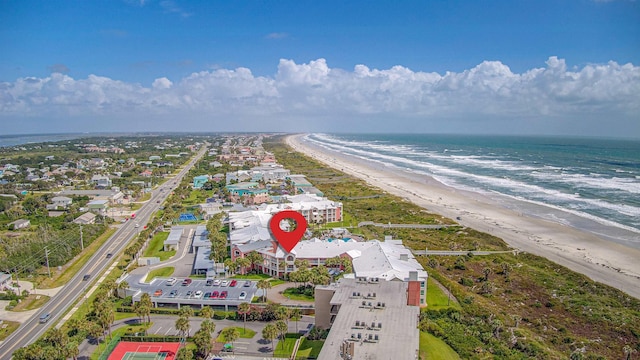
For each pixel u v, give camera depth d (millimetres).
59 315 171375
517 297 190125
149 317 165000
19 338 153500
